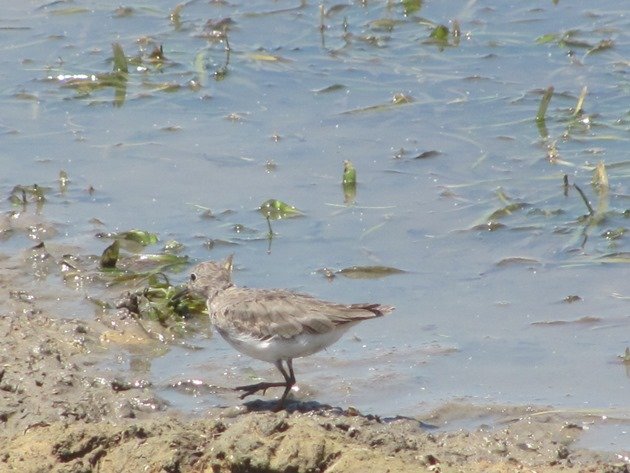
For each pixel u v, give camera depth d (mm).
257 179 16750
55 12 22406
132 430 10156
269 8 22406
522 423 10719
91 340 12539
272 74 19906
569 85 19219
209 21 21703
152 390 11539
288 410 11047
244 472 9695
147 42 21047
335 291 13859
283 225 15523
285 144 17703
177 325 13016
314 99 19094
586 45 20391
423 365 12086
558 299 13609
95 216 15781
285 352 11016
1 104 19125
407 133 17938
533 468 9859
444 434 10438
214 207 16000
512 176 16641
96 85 19688
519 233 15203
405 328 12992
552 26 21312
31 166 17172
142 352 12406
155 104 19094
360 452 9703
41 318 12891
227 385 11664
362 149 17484
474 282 14086
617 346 12469
